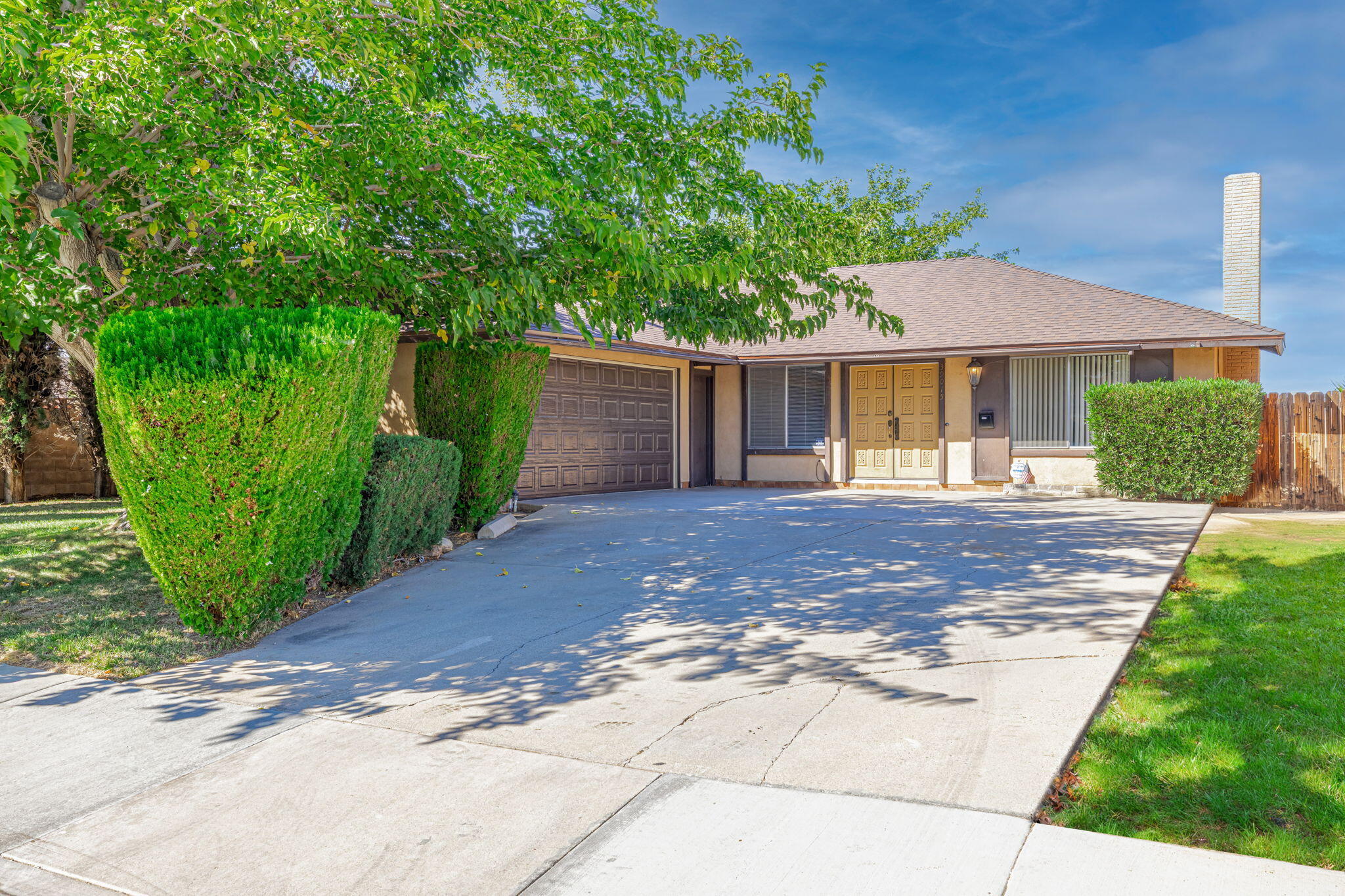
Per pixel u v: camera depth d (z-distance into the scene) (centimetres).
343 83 782
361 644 577
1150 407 1373
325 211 642
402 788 344
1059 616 577
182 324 587
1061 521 1081
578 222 770
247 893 268
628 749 378
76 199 743
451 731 409
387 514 753
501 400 1018
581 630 591
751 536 984
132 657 553
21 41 517
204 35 599
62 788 353
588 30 884
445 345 1032
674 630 582
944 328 1720
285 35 666
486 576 782
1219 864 265
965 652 502
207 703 464
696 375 1886
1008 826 293
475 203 791
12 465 1520
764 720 407
